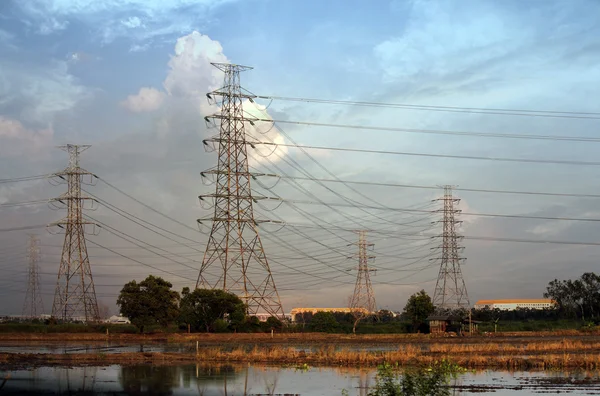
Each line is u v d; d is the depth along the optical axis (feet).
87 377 168.25
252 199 424.46
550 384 152.87
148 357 222.69
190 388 146.51
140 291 407.85
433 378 112.06
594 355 210.59
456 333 469.98
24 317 592.19
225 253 421.59
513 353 238.89
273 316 449.48
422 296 511.40
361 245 529.86
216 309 424.87
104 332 428.56
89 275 467.52
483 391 141.49
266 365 197.88
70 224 460.55
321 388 145.28
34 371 183.32
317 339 384.88
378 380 156.25
